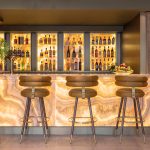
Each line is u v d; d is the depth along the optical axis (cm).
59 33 572
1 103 391
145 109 393
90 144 349
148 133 396
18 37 581
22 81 344
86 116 392
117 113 394
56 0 443
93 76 343
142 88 391
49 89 390
